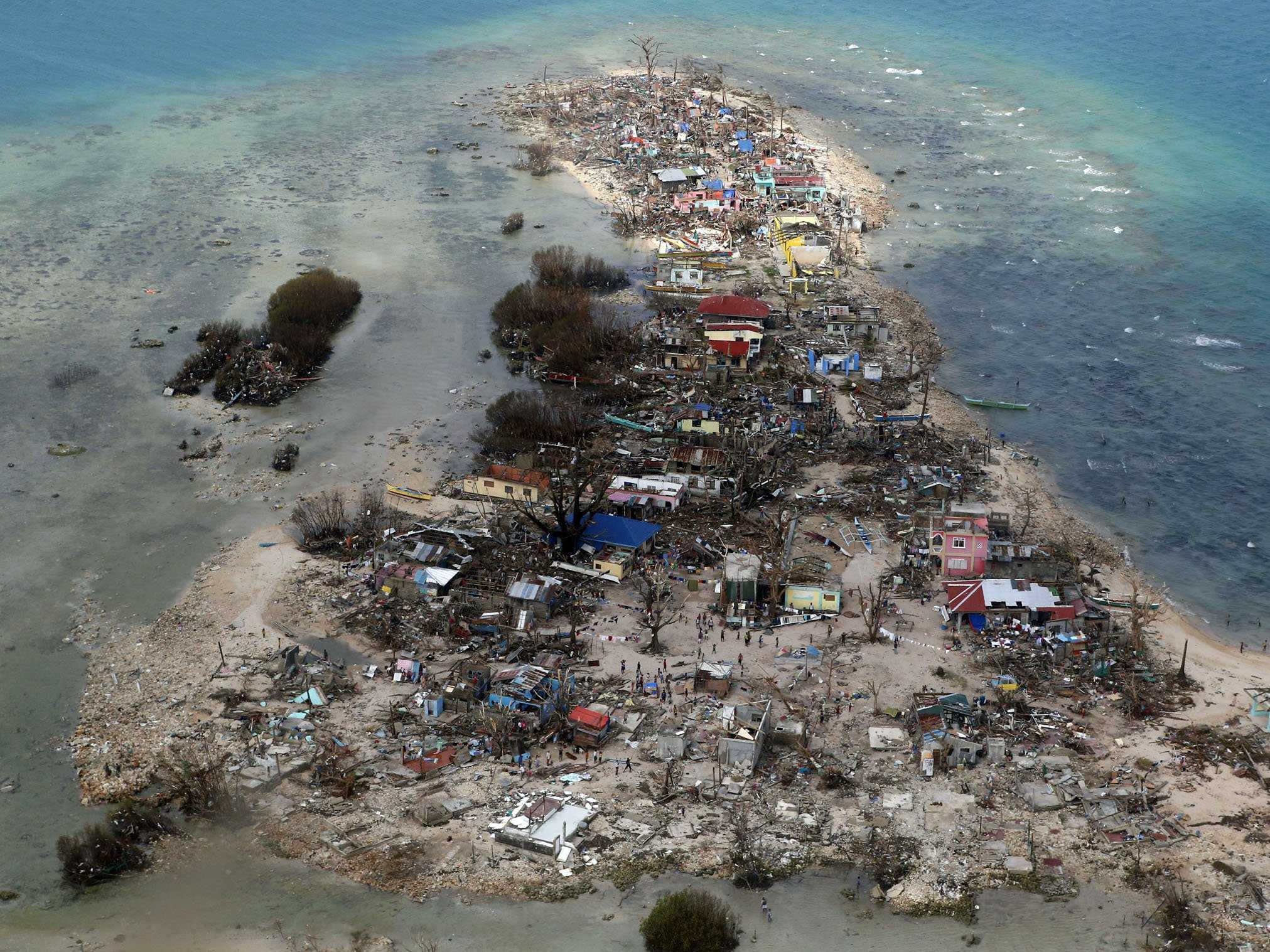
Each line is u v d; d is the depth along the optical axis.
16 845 105.31
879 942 94.50
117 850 102.94
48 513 158.00
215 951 93.88
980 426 182.75
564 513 142.75
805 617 134.12
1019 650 128.38
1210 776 109.75
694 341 199.00
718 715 117.94
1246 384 196.12
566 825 104.31
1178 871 99.56
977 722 115.81
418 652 128.50
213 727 117.44
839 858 102.06
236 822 106.69
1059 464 173.38
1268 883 97.81
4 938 95.50
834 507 156.12
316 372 198.88
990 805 107.00
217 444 175.25
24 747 116.94
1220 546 154.00
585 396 188.62
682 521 153.00
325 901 98.69
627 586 140.12
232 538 151.75
